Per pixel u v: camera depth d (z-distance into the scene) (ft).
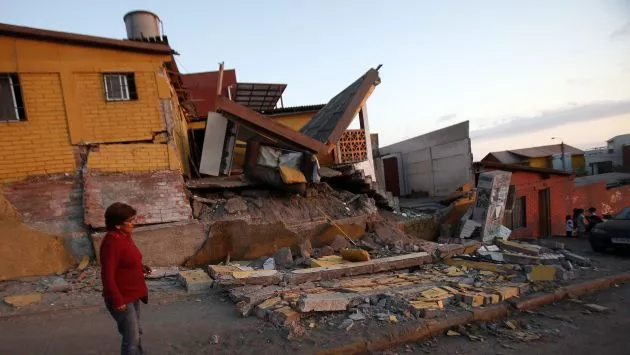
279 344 14.15
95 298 18.88
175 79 31.50
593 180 80.74
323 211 30.96
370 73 36.01
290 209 29.66
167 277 22.79
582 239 48.37
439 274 24.56
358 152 42.32
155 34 42.01
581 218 52.31
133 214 10.96
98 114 24.57
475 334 16.21
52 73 23.59
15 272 21.63
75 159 24.02
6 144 22.68
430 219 36.88
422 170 53.98
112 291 10.07
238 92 53.42
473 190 42.04
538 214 55.57
